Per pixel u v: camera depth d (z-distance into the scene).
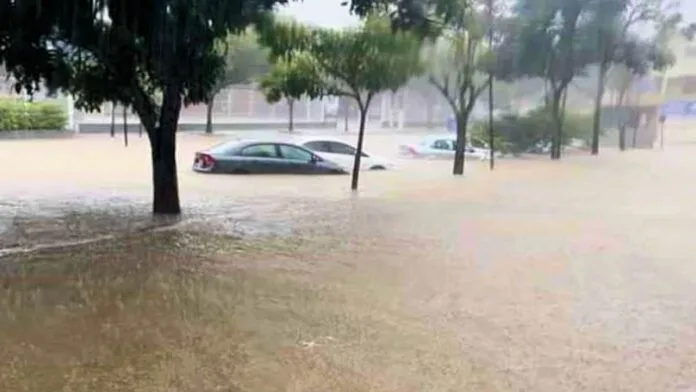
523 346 4.62
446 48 16.50
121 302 5.52
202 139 27.31
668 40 23.50
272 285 6.14
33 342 4.55
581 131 24.25
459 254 7.62
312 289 6.02
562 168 18.89
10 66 9.22
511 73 19.83
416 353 4.46
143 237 8.47
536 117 23.20
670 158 21.59
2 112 27.22
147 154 20.61
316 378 4.02
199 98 10.28
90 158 19.36
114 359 4.26
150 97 10.29
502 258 7.43
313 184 15.02
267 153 17.02
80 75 9.48
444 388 3.92
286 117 40.19
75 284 6.09
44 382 3.89
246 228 9.25
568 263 7.18
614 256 7.57
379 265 7.01
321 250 7.77
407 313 5.34
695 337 4.82
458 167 17.66
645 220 10.20
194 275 6.47
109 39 8.48
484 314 5.35
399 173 17.72
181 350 4.43
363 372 4.12
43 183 13.91
